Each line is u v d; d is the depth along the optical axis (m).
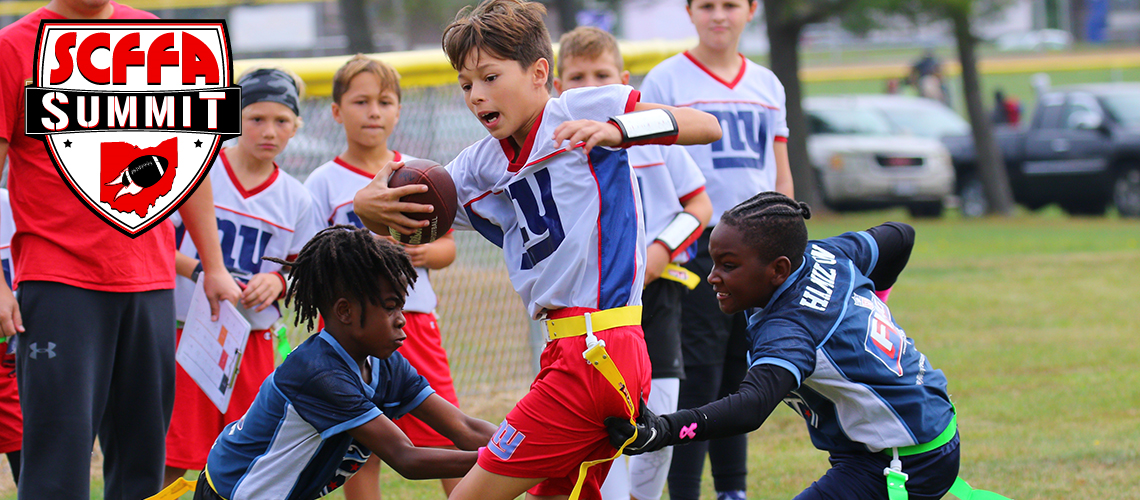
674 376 13.88
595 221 10.15
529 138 10.38
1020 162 59.31
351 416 10.09
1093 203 58.97
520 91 10.16
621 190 10.34
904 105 63.47
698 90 15.62
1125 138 55.16
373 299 10.09
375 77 15.02
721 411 9.50
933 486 10.61
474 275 23.77
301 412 10.13
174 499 11.38
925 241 47.38
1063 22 158.12
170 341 13.13
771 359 9.85
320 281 10.13
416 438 13.77
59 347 12.05
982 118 58.84
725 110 15.55
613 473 13.22
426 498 15.85
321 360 10.22
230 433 10.69
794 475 16.38
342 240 10.10
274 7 68.25
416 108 21.31
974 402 20.64
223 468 10.53
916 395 10.46
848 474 10.63
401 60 21.03
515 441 10.02
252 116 14.62
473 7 10.65
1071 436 18.05
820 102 61.53
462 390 22.25
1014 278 36.53
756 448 18.12
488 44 10.02
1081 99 58.22
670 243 13.43
